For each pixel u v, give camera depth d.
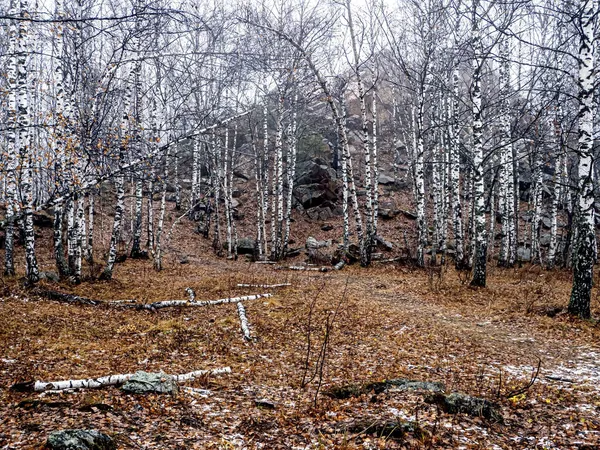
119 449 4.20
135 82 14.02
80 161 11.19
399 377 7.04
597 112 18.03
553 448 4.56
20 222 15.41
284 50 22.95
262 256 25.50
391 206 31.41
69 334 9.18
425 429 4.86
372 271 20.66
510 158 20.89
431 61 21.88
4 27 17.39
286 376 7.30
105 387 6.10
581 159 10.56
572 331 9.88
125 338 9.28
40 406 5.17
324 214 31.23
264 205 28.06
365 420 5.12
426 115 31.09
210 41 18.30
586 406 5.70
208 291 14.85
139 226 22.80
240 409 5.70
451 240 26.41
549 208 29.73
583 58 10.35
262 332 10.09
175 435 4.71
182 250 25.86
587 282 10.77
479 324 10.91
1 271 16.36
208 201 28.98
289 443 4.70
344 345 9.18
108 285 14.95
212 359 8.12
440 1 18.73
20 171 12.69
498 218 29.72
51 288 12.95
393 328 10.50
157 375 6.36
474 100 14.97
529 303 12.27
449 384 6.74
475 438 4.75
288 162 26.97
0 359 7.21
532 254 23.06
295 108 26.84
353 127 39.81
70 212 14.55
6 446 4.08
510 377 7.14
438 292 14.62
